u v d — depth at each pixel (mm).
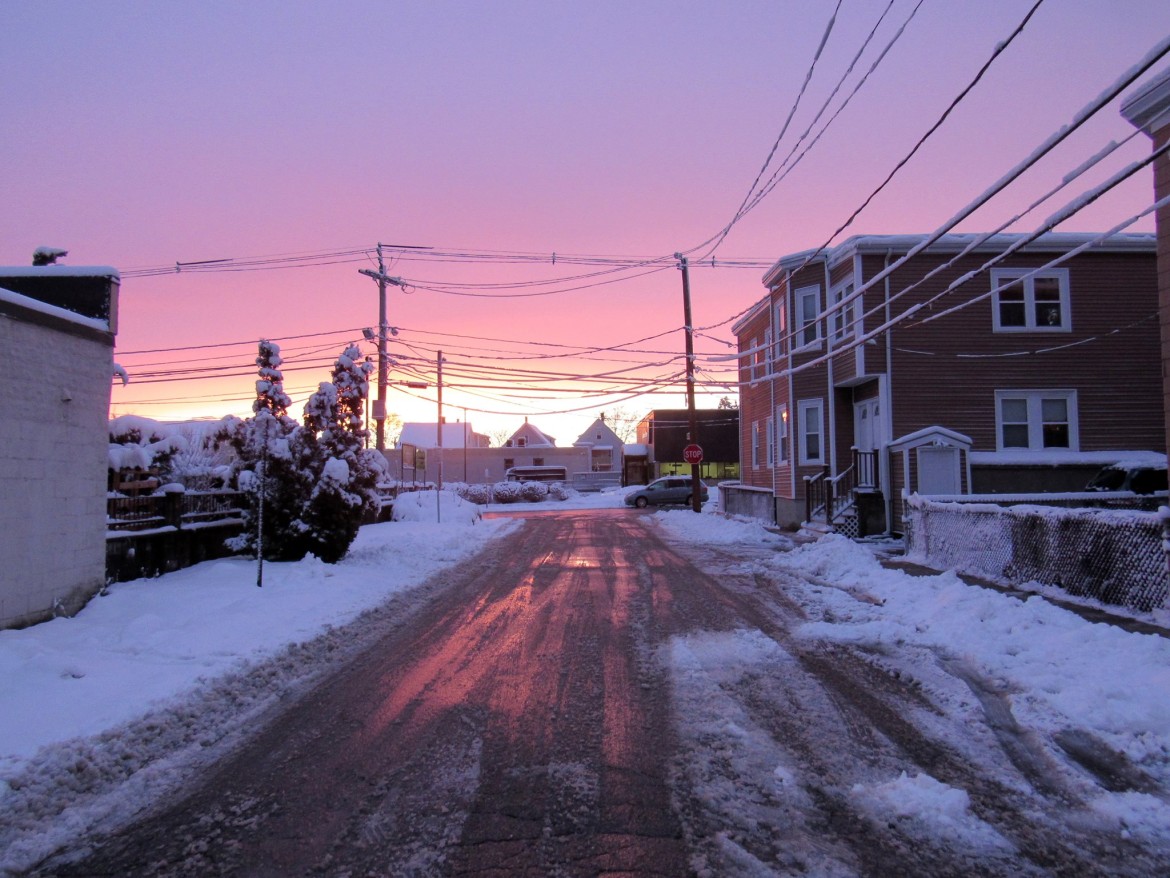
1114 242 20312
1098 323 20422
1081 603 10211
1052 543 11211
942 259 20578
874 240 20500
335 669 7977
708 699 6652
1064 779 4953
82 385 9977
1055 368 20391
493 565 16766
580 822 4406
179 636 8594
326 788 4949
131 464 12312
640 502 45562
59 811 4676
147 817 4582
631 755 5410
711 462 62281
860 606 10812
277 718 6383
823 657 8094
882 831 4270
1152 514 9406
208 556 14633
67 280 10570
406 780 5051
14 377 8742
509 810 4574
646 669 7715
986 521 12891
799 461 24219
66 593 9602
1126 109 9836
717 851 4051
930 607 9977
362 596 12055
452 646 8977
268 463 14688
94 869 3992
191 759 5488
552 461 73000
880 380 20531
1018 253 20500
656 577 14453
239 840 4273
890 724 6000
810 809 4535
